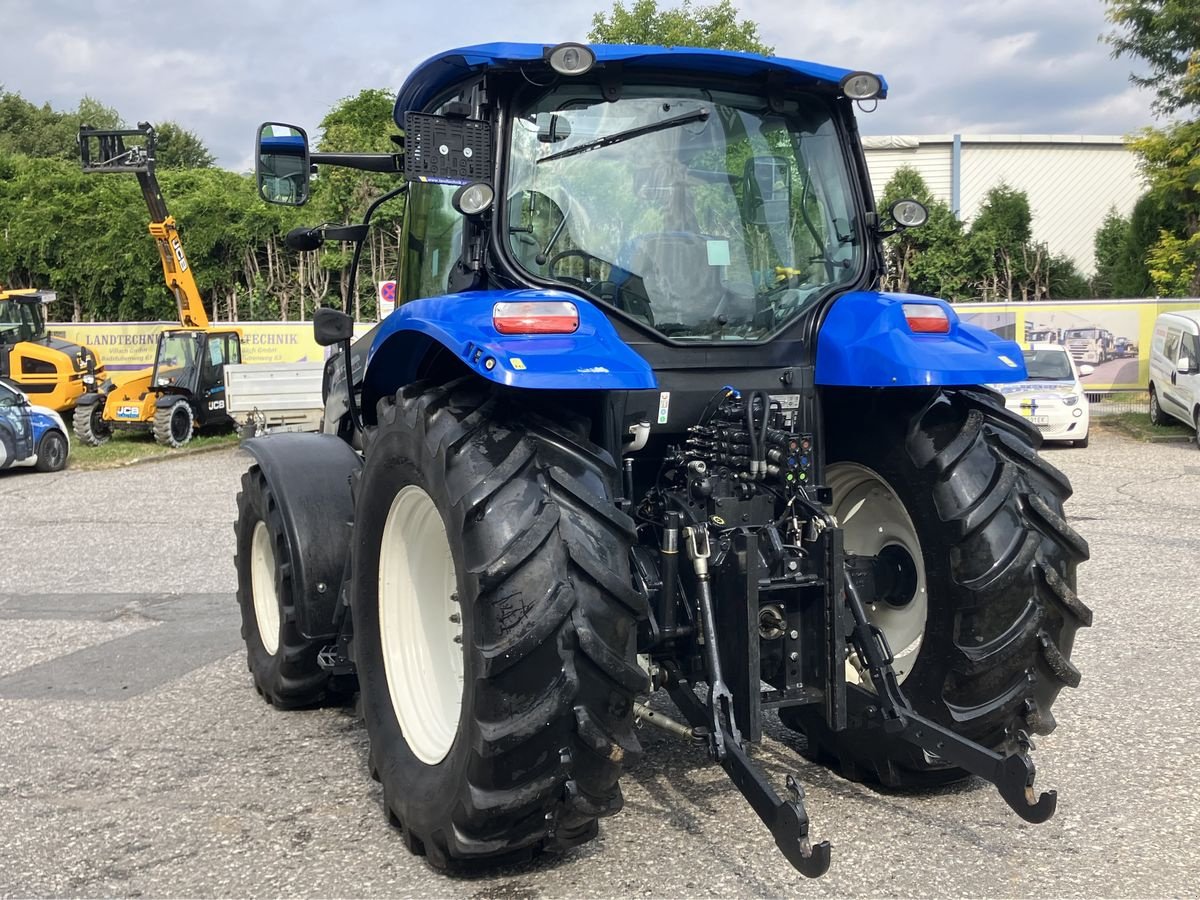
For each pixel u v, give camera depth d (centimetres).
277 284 2373
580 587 272
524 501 275
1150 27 1883
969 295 2703
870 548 377
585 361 270
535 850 305
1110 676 489
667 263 339
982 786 367
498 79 326
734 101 353
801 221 360
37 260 2470
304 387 1719
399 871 311
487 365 266
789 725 399
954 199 3547
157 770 399
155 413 1697
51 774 396
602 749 273
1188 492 1105
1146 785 364
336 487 447
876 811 346
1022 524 325
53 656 570
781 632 313
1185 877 297
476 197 314
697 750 401
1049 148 3656
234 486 1336
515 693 269
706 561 306
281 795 372
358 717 462
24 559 873
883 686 319
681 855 315
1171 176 1923
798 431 340
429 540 339
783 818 263
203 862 321
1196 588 666
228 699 490
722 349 335
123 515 1112
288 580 441
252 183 2538
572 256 331
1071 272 2861
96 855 327
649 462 344
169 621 645
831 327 340
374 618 352
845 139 369
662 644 322
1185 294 2056
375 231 1711
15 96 6072
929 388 347
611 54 325
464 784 279
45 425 1523
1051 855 312
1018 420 349
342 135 2359
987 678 325
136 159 1736
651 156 341
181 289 1803
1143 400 1967
